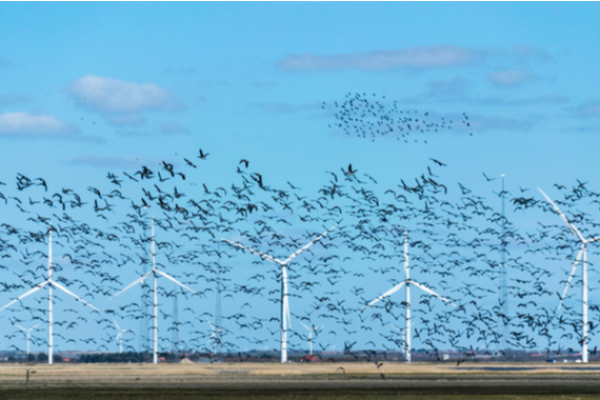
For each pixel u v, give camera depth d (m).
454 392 122.19
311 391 123.00
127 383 140.62
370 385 136.00
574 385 136.75
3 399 110.19
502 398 112.62
